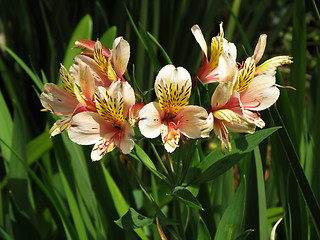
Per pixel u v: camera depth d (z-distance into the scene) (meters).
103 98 0.49
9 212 0.66
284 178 0.67
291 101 0.71
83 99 0.50
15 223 0.63
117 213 0.64
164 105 0.49
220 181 0.67
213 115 0.49
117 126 0.50
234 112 0.49
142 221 0.52
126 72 0.52
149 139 0.51
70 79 0.50
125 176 0.71
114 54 0.49
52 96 0.52
